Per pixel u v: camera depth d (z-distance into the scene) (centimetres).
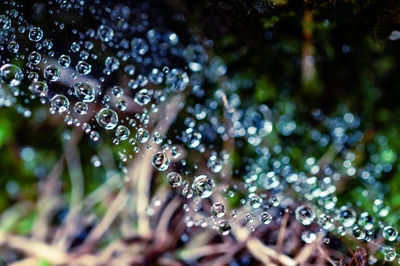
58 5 9
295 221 9
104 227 9
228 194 9
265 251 9
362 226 9
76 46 9
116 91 9
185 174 9
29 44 9
